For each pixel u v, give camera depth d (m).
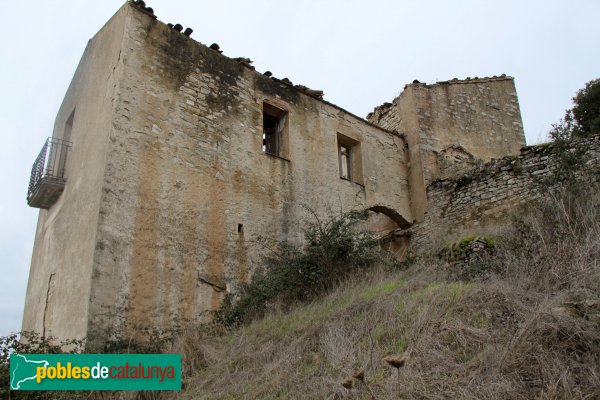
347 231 10.70
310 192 12.41
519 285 6.39
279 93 12.88
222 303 9.63
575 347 4.70
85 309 8.05
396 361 4.50
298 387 5.49
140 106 9.91
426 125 15.30
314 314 7.77
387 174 14.56
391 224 15.03
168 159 9.98
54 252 10.16
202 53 11.50
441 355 5.11
